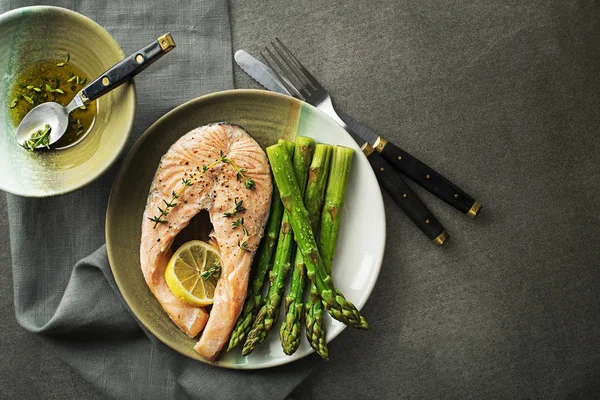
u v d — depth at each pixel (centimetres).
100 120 57
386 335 63
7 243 63
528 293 63
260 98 60
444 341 63
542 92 63
